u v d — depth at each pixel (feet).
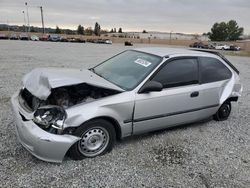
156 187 11.50
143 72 14.79
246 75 47.75
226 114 20.06
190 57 16.62
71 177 11.68
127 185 11.46
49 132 11.62
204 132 17.63
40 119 11.70
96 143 13.14
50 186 11.01
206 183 12.09
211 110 18.01
